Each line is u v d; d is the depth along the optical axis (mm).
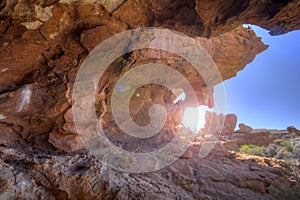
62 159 3875
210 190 4543
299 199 4762
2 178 3039
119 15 4051
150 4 4051
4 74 4180
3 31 3352
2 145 4023
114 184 3627
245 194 4652
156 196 3695
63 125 4797
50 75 4660
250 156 7781
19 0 2959
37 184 3271
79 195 3303
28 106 4512
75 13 3652
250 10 4312
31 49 3924
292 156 9141
